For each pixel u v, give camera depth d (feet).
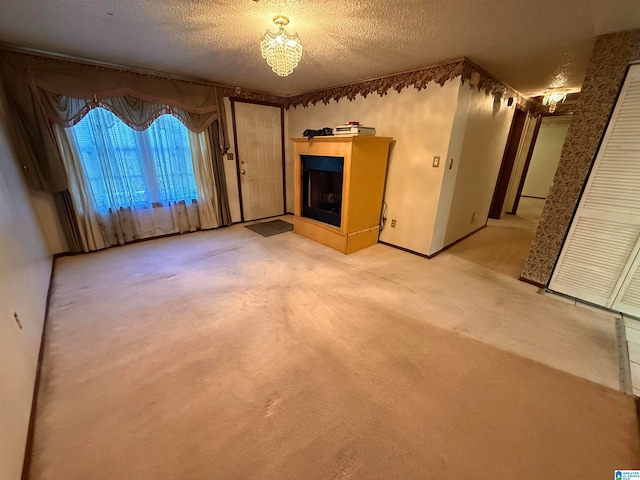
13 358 4.14
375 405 4.48
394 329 6.35
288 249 11.19
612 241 6.89
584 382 4.98
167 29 6.64
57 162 9.00
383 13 5.69
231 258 10.20
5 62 7.79
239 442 3.90
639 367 5.34
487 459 3.73
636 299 6.77
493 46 7.33
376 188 10.98
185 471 3.54
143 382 4.85
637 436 4.04
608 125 6.57
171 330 6.22
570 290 7.75
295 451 3.79
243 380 4.93
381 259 10.37
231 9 5.66
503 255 10.96
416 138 9.93
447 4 5.27
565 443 3.94
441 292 8.03
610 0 4.94
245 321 6.57
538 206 21.26
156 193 11.74
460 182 10.87
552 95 12.20
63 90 8.65
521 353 5.66
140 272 8.96
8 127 8.09
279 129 15.30
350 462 3.67
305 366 5.25
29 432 3.95
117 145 10.34
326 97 12.76
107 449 3.78
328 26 6.34
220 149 12.94
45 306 6.84
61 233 9.95
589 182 7.01
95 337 5.95
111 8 5.63
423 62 8.80
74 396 4.55
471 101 9.44
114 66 9.44
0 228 5.10
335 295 7.78
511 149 15.51
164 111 10.89
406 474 3.54
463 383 4.92
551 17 5.67
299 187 12.36
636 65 6.07
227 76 10.92
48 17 6.05
